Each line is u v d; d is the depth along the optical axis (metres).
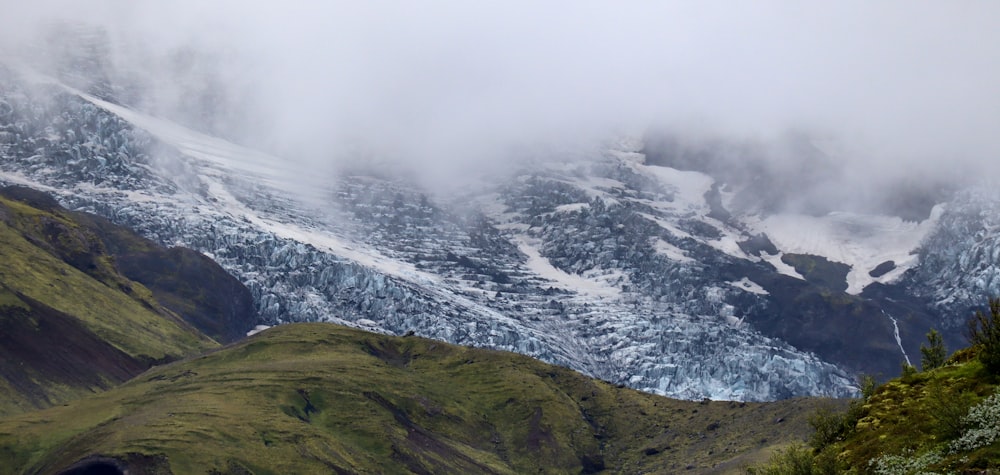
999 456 50.00
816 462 60.31
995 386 55.59
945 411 54.78
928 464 52.75
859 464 57.16
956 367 60.81
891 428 58.28
